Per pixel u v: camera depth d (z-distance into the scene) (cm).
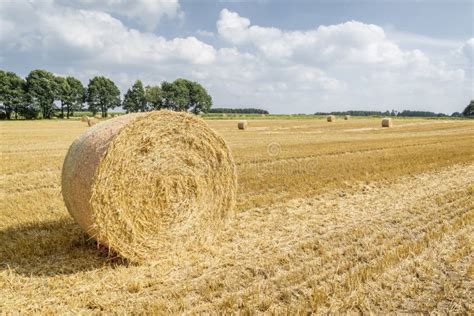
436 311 439
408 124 4656
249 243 657
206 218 670
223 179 691
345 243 646
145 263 593
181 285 507
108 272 549
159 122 614
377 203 910
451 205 869
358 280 497
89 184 558
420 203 899
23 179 1203
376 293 474
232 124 4666
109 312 446
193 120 651
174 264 582
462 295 472
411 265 547
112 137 575
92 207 555
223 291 488
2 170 1362
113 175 568
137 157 592
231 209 701
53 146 2195
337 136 2861
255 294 472
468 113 10750
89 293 485
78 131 3547
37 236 671
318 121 5569
